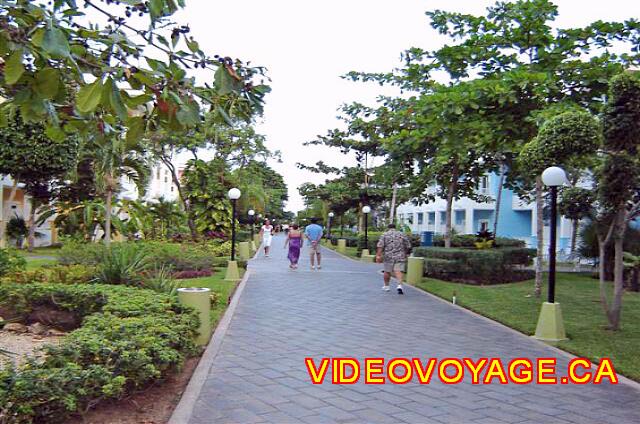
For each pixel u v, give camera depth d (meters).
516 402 5.40
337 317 9.88
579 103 10.09
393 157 14.69
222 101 3.23
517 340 8.19
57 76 2.67
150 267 11.73
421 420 4.84
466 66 10.91
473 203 36.12
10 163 19.08
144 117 3.07
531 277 16.89
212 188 26.81
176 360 5.37
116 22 2.96
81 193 25.11
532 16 10.12
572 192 11.05
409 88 13.59
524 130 10.09
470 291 13.23
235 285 13.99
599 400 5.50
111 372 4.58
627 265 14.09
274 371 6.24
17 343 7.21
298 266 21.67
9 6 2.46
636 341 7.97
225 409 4.95
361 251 28.81
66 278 10.45
